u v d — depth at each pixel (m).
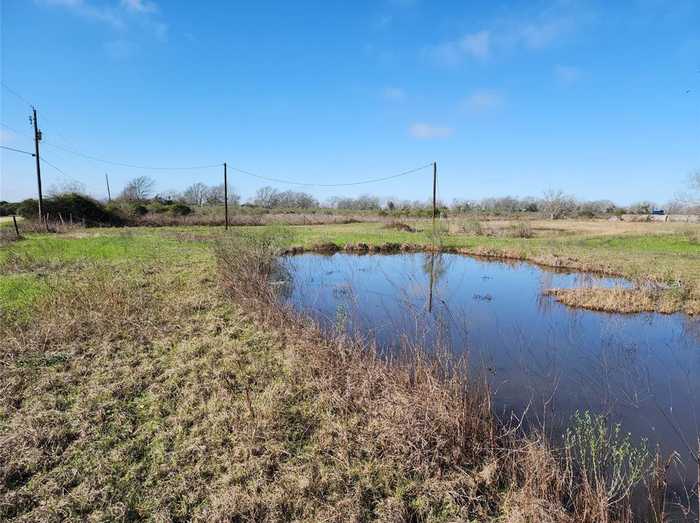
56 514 2.91
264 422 4.00
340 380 4.89
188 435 3.87
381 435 3.88
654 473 3.42
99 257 13.70
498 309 9.68
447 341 6.10
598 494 3.05
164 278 10.41
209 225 36.28
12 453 3.46
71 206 31.06
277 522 2.95
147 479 3.29
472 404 4.29
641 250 19.16
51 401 4.32
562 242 22.30
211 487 3.23
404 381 4.73
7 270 10.75
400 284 11.85
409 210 54.75
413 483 3.39
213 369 5.21
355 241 22.45
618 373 6.02
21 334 5.90
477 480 3.45
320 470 3.46
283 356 5.70
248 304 7.84
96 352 5.68
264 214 46.44
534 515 2.96
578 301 10.03
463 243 22.80
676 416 4.79
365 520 3.03
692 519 3.14
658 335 7.84
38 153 26.06
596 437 4.18
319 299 9.88
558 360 6.48
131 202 41.75
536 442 3.67
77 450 3.57
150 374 5.07
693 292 10.48
